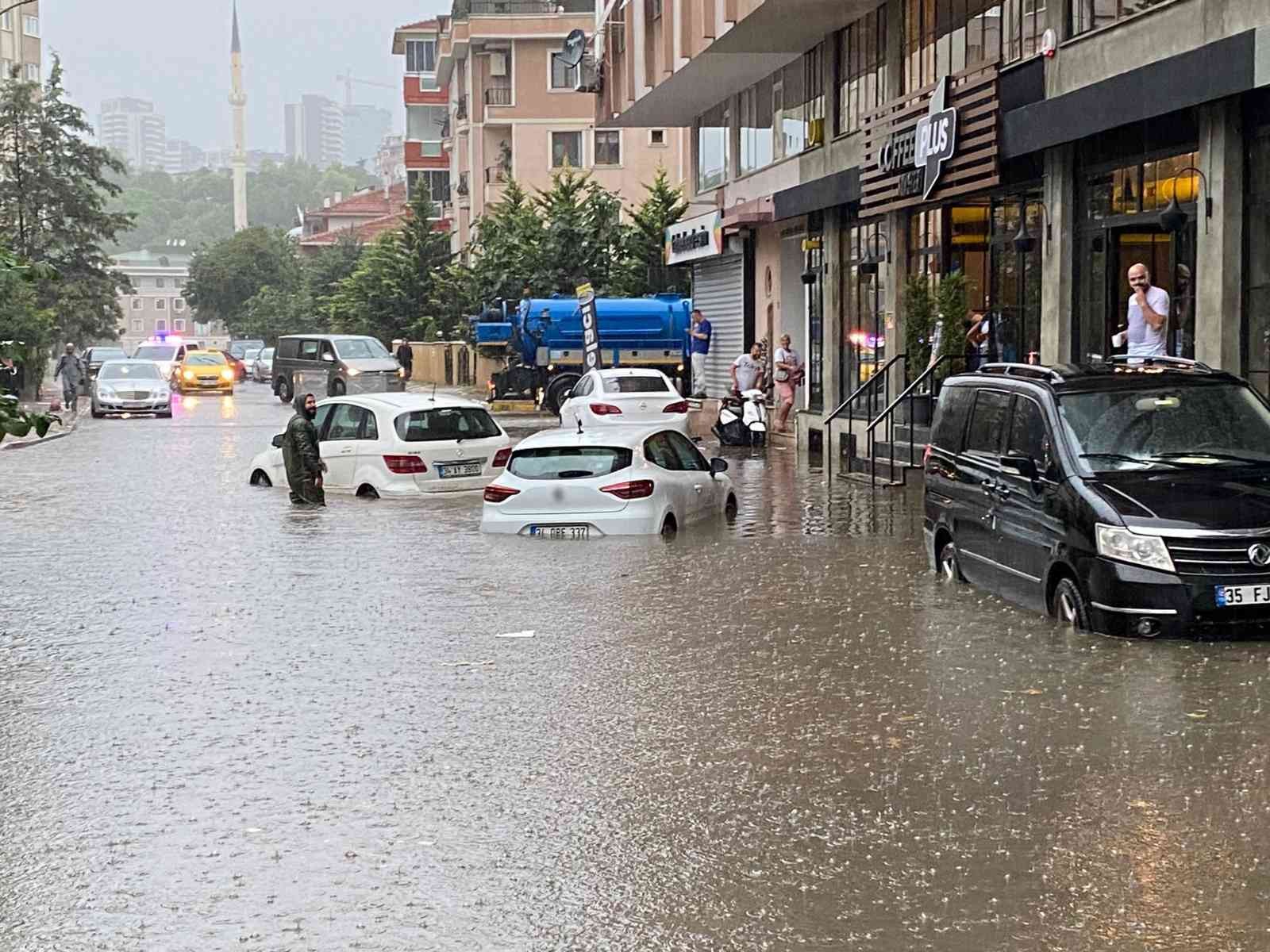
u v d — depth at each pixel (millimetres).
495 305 47750
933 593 13328
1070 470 11562
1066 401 12070
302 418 21641
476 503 21422
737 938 5676
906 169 25266
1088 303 20484
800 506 20688
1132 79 17625
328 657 11172
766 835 6875
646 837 6883
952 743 8414
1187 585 10570
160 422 42406
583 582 14383
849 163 29547
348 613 13016
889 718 9000
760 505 20922
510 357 44781
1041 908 5910
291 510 21062
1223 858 6445
